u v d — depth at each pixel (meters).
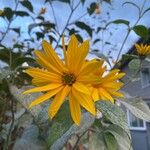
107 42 0.56
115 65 0.25
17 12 0.48
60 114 0.16
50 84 0.16
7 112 0.23
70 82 0.16
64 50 0.16
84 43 0.16
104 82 0.16
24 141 0.19
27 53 0.30
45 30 0.50
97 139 0.20
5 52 0.27
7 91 0.19
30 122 0.23
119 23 0.28
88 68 0.15
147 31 0.26
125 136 0.20
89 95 0.15
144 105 0.20
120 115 0.16
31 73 0.16
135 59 0.26
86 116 0.18
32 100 0.17
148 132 2.37
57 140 0.16
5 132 0.22
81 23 0.47
